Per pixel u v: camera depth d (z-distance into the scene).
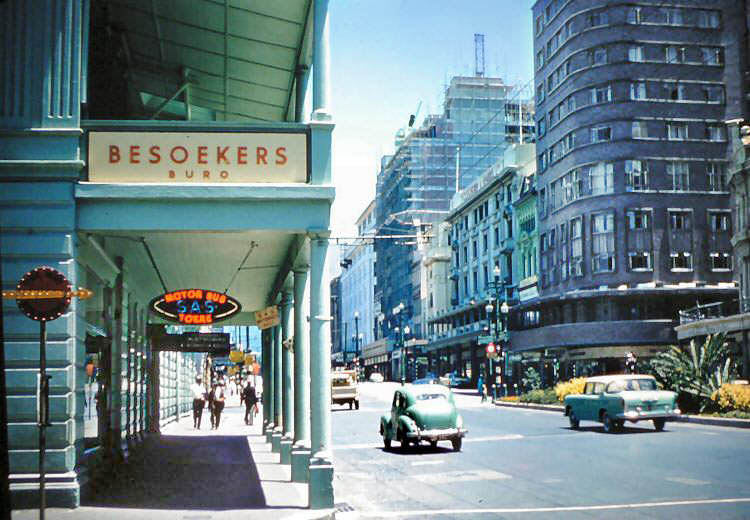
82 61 13.05
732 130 61.66
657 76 61.78
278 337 23.84
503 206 78.25
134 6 15.84
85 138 12.90
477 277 86.69
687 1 62.56
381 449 23.81
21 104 12.78
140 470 17.78
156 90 20.34
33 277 9.10
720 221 61.19
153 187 12.77
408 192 107.38
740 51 62.69
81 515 11.41
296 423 16.27
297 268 16.56
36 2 13.01
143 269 19.98
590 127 62.12
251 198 12.92
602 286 60.25
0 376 7.48
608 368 59.62
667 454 18.86
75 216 12.67
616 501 12.64
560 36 65.69
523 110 107.00
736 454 18.31
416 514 12.09
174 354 39.94
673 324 58.16
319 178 13.12
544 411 40.88
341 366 160.12
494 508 12.47
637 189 60.50
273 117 21.80
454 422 22.52
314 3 13.58
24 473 12.12
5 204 12.51
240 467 18.53
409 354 109.00
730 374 32.53
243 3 14.70
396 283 120.38
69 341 12.40
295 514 11.58
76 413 12.74
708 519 10.79
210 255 18.00
